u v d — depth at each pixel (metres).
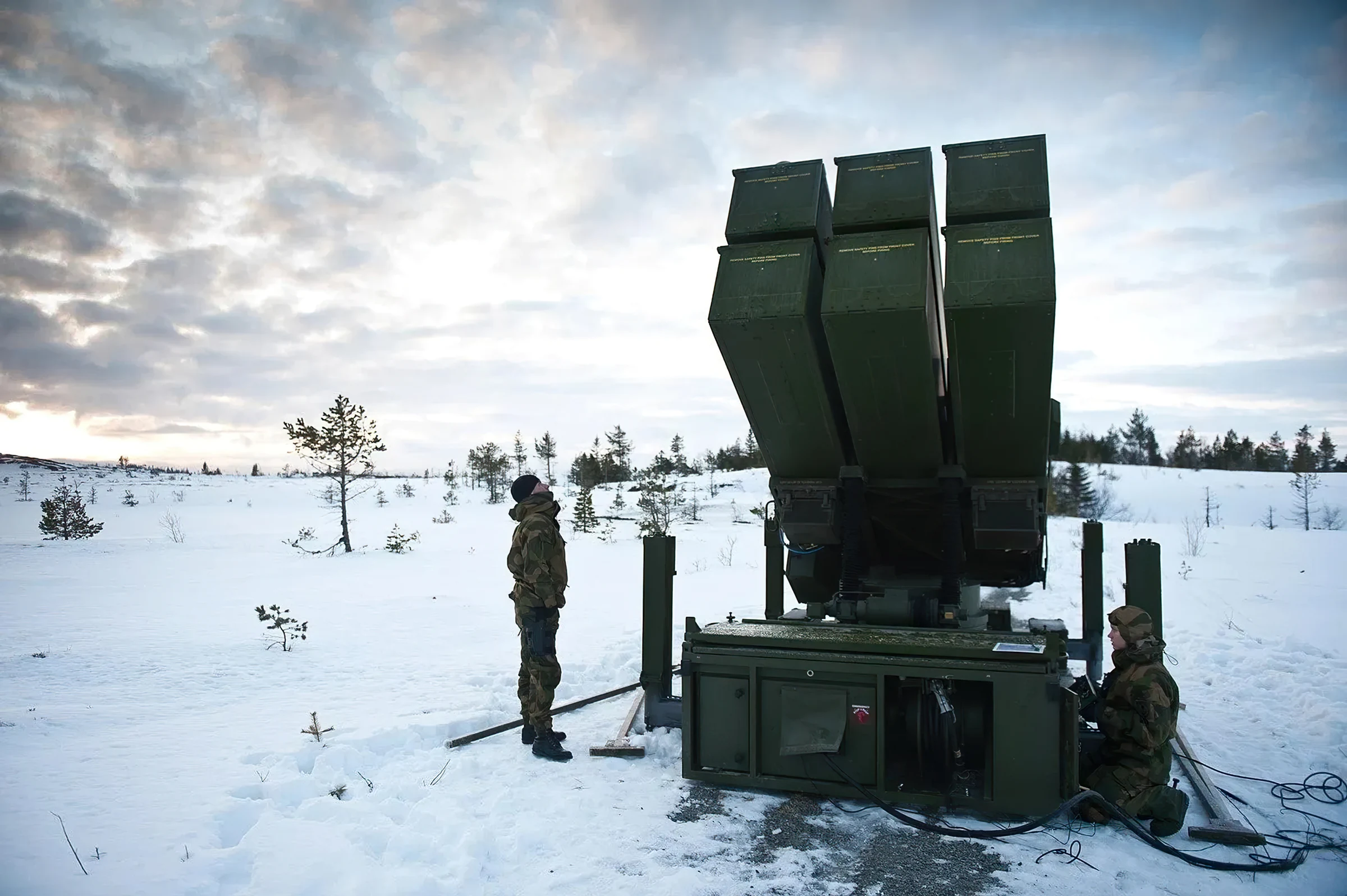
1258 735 6.18
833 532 6.43
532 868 4.04
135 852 3.86
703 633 5.23
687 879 3.87
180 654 9.19
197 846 3.98
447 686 7.71
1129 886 3.87
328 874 3.78
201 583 16.19
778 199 5.89
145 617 12.05
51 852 3.84
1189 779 5.21
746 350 5.79
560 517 32.94
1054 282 5.03
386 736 5.91
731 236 5.93
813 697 4.93
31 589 15.42
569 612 12.45
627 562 19.97
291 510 40.25
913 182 5.66
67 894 3.43
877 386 5.64
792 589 7.30
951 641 4.91
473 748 5.92
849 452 6.50
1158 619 6.05
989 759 4.70
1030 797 4.53
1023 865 4.09
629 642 9.77
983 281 5.13
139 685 7.72
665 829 4.50
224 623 11.51
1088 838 4.38
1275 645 9.06
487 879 3.92
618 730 6.09
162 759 5.38
